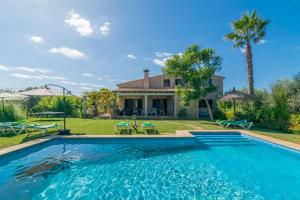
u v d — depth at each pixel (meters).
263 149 11.09
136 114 26.36
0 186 6.22
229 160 9.20
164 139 11.67
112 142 11.38
